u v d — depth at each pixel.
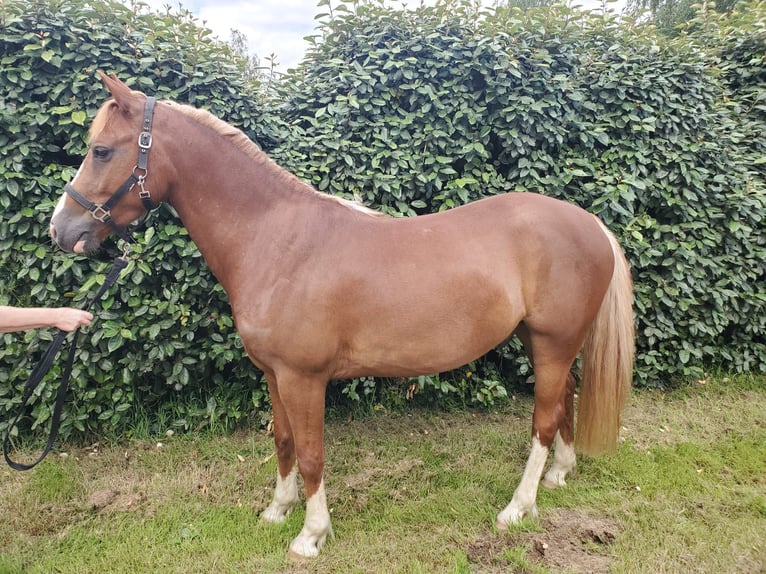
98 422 2.59
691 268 2.98
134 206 1.61
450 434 2.75
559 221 1.80
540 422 1.92
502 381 3.14
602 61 2.91
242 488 2.25
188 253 2.38
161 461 2.44
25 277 2.40
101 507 2.09
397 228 1.74
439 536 1.90
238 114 2.56
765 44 3.55
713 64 3.60
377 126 2.65
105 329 2.33
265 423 2.73
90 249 1.61
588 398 2.01
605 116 2.85
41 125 2.31
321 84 2.76
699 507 2.06
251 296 1.64
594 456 2.11
